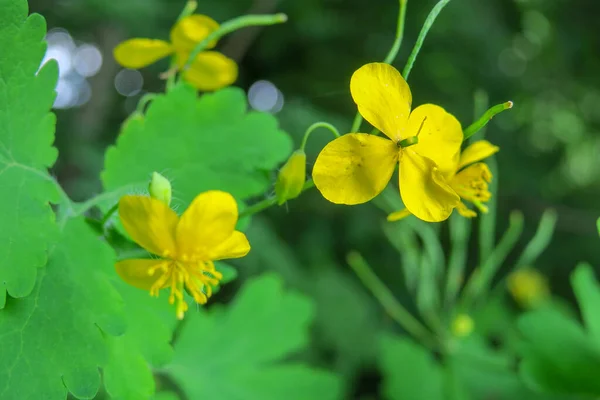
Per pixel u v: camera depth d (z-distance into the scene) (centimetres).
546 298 51
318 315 53
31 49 22
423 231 30
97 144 65
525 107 91
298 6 77
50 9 67
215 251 21
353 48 80
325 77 81
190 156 24
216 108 25
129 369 22
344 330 53
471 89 79
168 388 34
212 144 25
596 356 27
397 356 36
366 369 55
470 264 77
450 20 74
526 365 27
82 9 59
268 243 54
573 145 99
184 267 21
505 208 84
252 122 25
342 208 68
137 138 24
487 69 79
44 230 22
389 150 20
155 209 21
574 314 51
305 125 49
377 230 67
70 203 22
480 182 22
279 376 30
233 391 29
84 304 22
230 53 80
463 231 30
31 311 21
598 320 28
